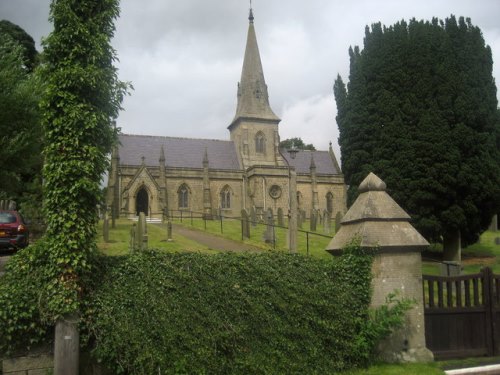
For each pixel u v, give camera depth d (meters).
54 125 7.91
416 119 22.30
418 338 9.05
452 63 22.12
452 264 14.68
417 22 23.42
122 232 27.98
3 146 21.56
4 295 7.34
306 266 8.92
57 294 7.46
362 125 23.81
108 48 8.52
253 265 8.53
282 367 7.93
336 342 8.45
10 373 7.39
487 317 9.82
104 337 7.52
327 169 67.69
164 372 7.21
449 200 21.75
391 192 22.30
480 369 8.70
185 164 60.25
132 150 58.78
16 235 18.95
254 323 7.98
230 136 69.31
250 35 69.25
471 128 21.77
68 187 7.78
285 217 56.31
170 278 7.97
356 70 24.70
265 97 67.81
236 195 59.91
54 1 8.24
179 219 48.22
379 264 9.03
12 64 23.62
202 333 7.56
